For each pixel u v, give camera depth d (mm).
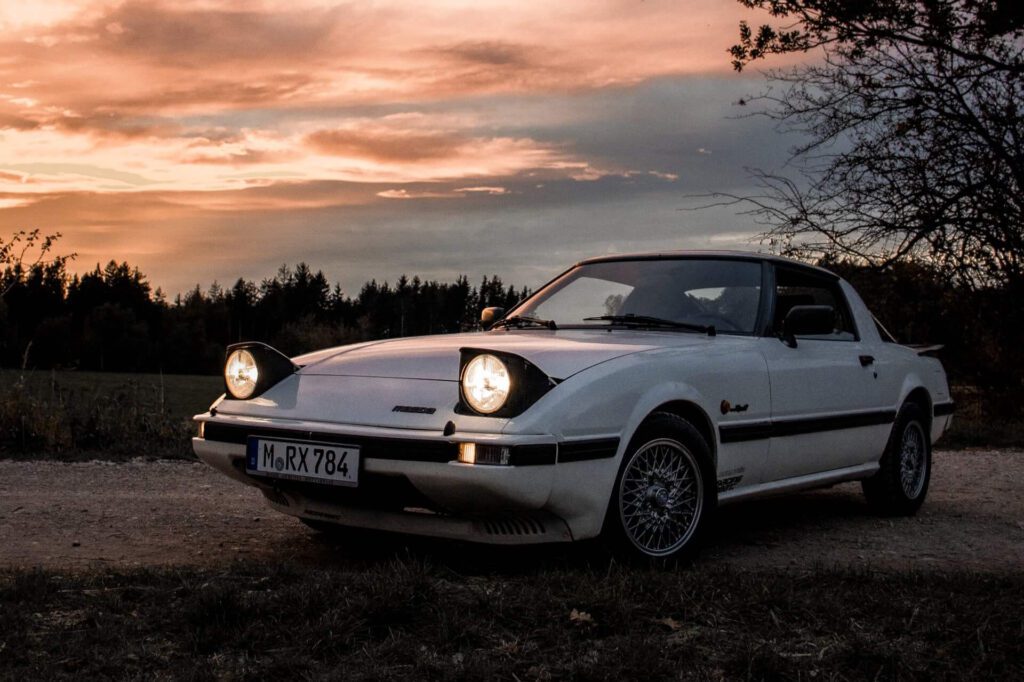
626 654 2670
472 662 2576
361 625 2785
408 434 3486
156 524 4969
